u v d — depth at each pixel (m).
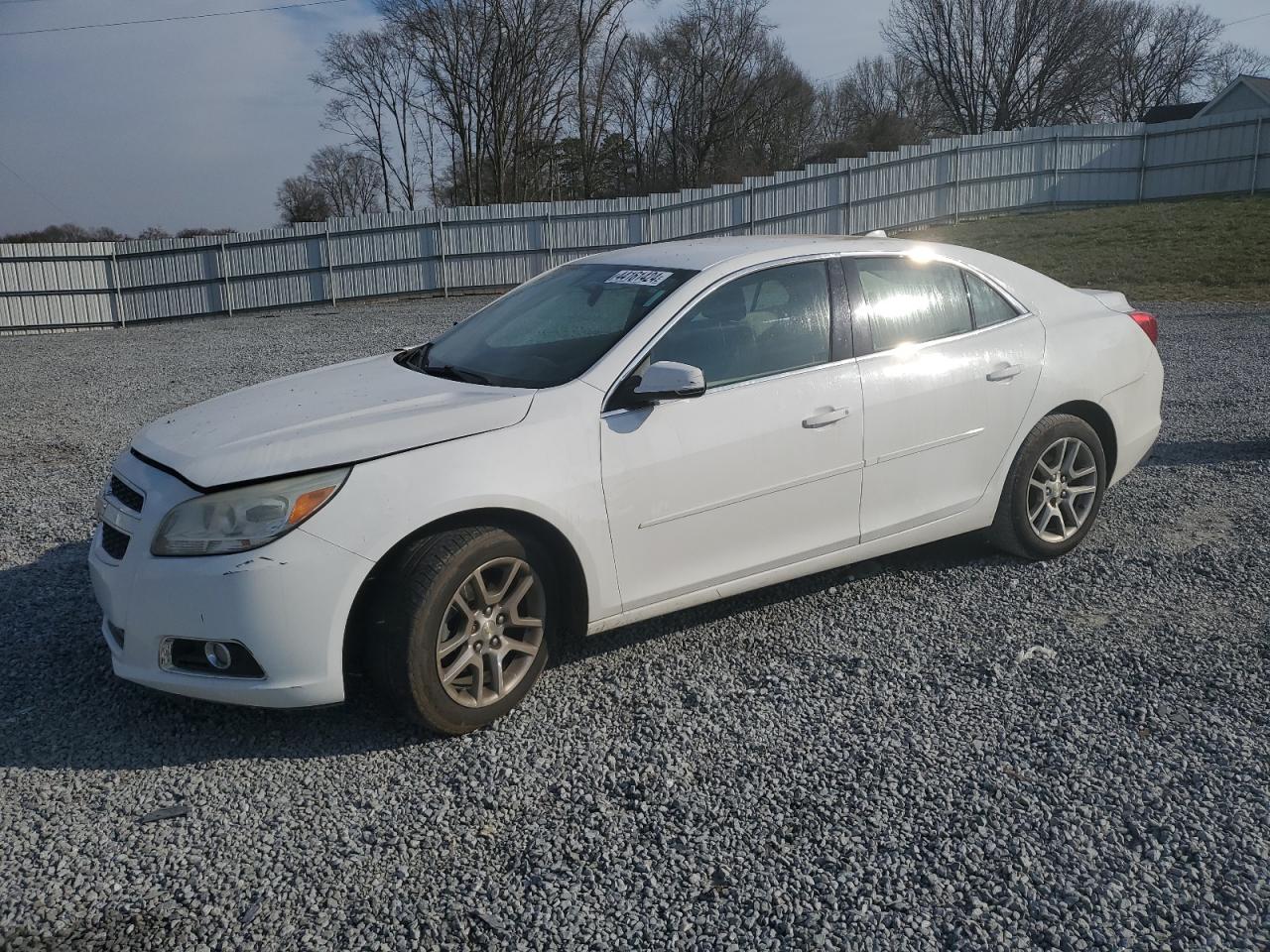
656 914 2.70
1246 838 2.93
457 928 2.66
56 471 7.93
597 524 3.75
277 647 3.30
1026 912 2.67
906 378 4.46
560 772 3.38
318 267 26.59
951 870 2.84
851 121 68.81
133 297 26.64
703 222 27.73
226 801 3.24
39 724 3.73
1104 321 5.24
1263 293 17.61
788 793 3.22
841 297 4.42
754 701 3.81
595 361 3.91
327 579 3.31
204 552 3.31
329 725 3.70
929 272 4.73
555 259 27.27
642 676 4.03
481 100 50.16
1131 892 2.73
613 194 58.31
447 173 54.47
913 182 28.77
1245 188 27.62
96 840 3.05
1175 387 9.73
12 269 25.41
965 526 4.81
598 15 49.75
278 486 3.34
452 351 4.55
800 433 4.16
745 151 58.75
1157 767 3.30
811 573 4.41
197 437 3.68
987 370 4.70
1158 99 72.44
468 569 3.49
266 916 2.71
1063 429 4.96
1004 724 3.60
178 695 3.66
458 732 3.58
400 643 3.42
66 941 2.63
